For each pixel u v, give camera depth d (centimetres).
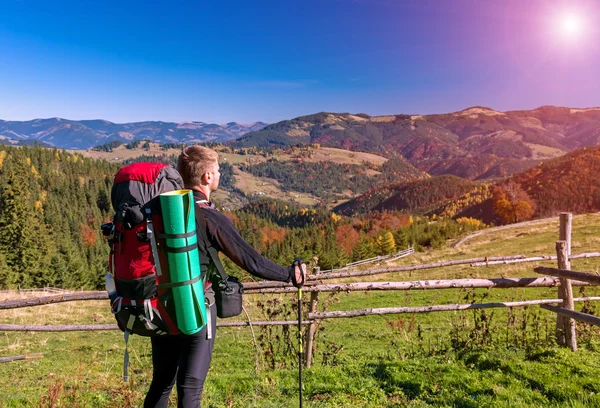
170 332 230
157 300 224
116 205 239
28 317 2248
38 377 945
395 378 577
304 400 512
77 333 1856
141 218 221
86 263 8412
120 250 229
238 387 591
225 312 250
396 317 1605
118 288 232
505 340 754
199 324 229
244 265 242
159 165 250
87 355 1398
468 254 4291
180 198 219
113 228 234
